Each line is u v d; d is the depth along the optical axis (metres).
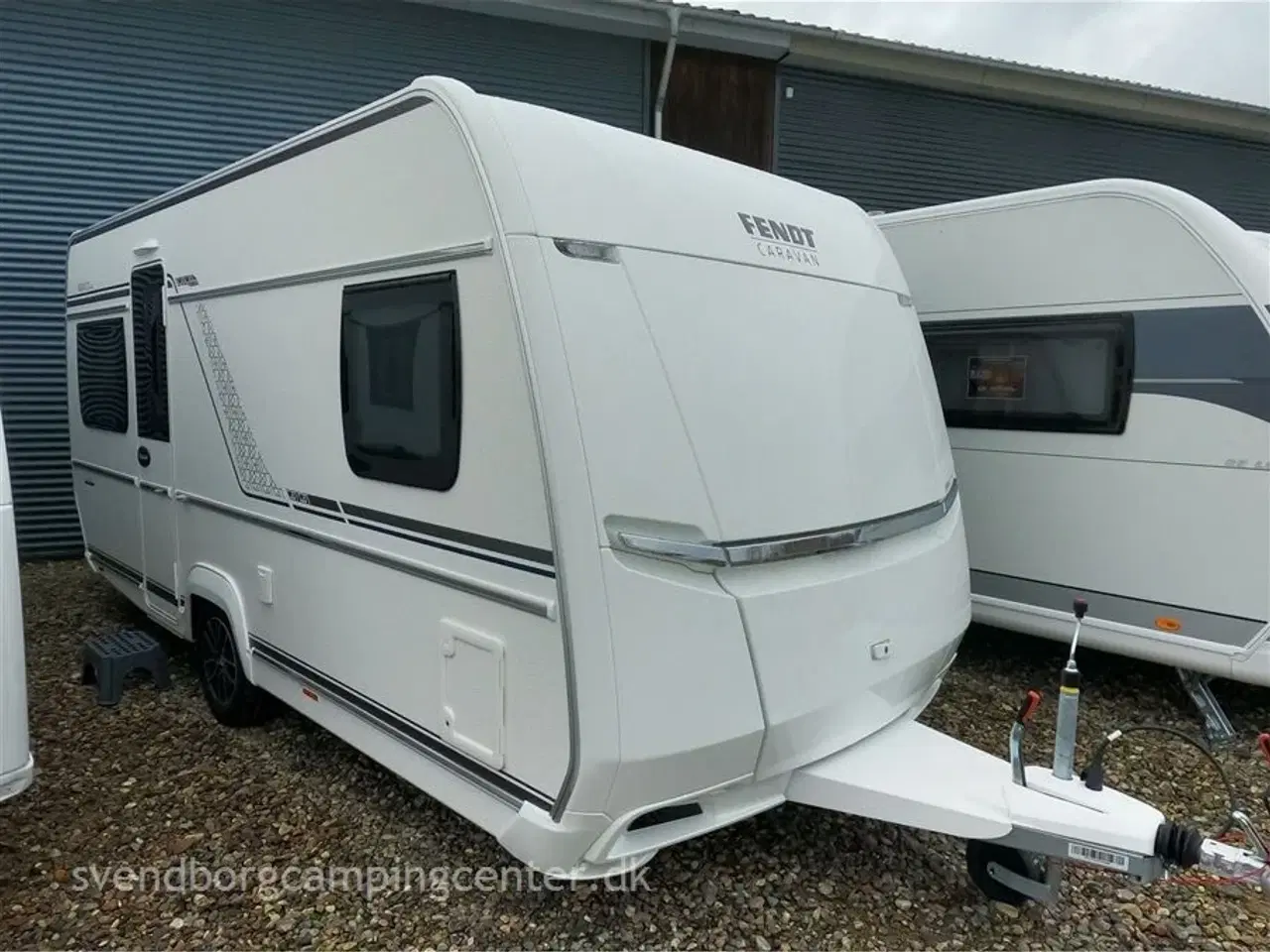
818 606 2.51
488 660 2.40
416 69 7.43
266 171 3.21
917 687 3.04
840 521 2.64
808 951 2.53
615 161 2.46
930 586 2.96
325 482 3.02
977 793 2.48
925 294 4.84
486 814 2.47
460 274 2.37
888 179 9.20
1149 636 4.10
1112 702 4.34
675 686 2.21
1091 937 2.62
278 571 3.35
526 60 7.71
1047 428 4.39
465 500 2.42
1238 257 3.75
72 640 5.17
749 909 2.69
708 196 2.64
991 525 4.66
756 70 8.44
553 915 2.65
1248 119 10.31
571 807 2.20
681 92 8.21
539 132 2.35
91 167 6.77
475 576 2.41
